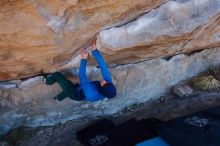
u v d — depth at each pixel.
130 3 4.32
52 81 5.52
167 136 5.51
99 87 5.04
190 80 7.19
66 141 6.12
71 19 4.16
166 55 6.33
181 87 7.02
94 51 5.04
